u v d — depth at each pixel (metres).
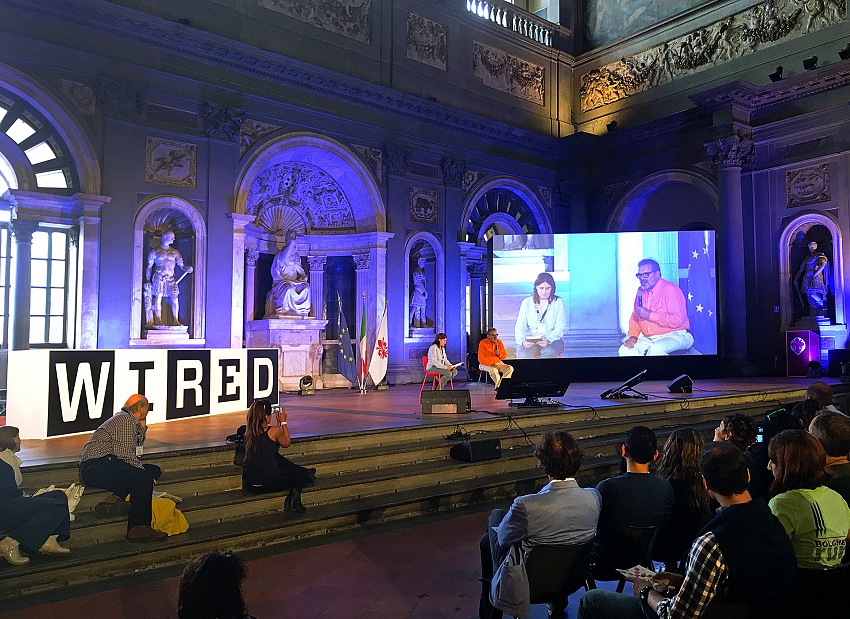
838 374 13.82
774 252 15.44
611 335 15.09
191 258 12.50
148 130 11.83
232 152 12.82
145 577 4.98
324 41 14.13
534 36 18.61
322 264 15.61
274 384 10.48
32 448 6.70
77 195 11.05
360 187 14.88
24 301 10.77
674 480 4.06
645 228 18.41
